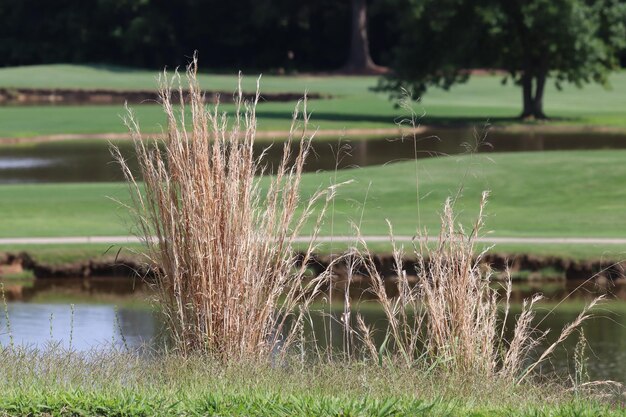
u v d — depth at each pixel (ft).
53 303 133.59
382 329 108.17
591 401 66.28
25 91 567.59
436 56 416.46
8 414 54.03
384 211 191.62
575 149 303.89
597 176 227.81
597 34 421.18
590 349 106.11
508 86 587.27
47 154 297.94
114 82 594.24
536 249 152.87
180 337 75.31
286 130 347.56
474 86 588.50
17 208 196.34
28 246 156.25
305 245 142.51
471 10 407.03
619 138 341.41
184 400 54.90
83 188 218.59
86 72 636.89
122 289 144.36
